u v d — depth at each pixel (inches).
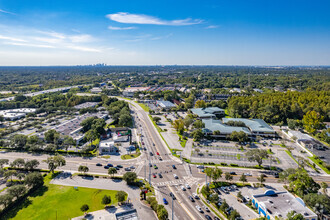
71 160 6781.5
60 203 4677.7
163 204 4699.8
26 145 7337.6
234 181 5718.5
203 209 4581.7
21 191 4692.4
